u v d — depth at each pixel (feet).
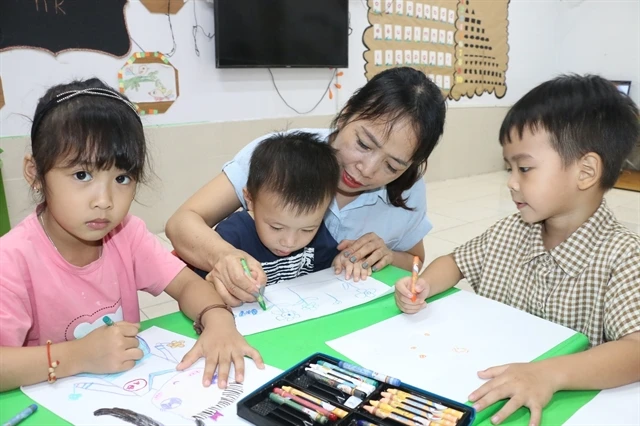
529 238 3.45
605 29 17.07
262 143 3.49
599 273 3.00
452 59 15.52
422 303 2.92
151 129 10.09
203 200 3.89
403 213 4.36
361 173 3.37
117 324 2.40
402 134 3.19
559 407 2.16
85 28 9.02
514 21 16.97
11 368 2.11
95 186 2.35
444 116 3.47
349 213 4.10
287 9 11.16
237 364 2.31
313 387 2.15
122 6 9.36
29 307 2.62
